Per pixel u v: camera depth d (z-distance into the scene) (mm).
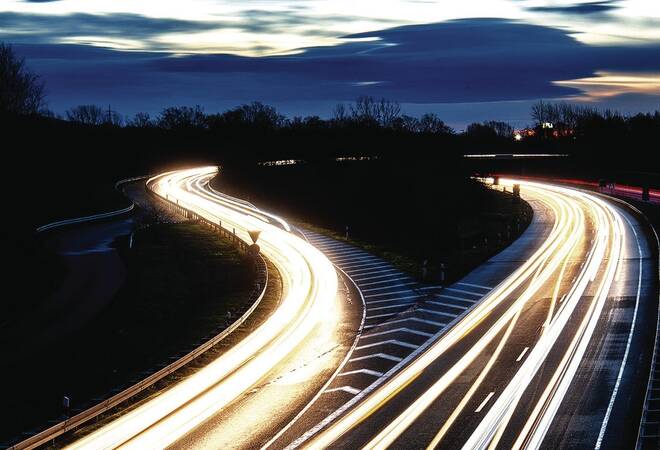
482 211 101375
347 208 105312
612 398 30438
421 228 90375
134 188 121062
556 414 29016
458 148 152250
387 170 117875
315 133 161125
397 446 26562
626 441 26250
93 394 35531
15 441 29391
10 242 68500
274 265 64312
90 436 28453
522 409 29641
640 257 59875
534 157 161500
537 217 91125
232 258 67000
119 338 45094
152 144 162000
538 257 62688
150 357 40625
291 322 45562
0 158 98938
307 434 28062
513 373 34031
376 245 72188
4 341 45688
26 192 91438
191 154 165500
